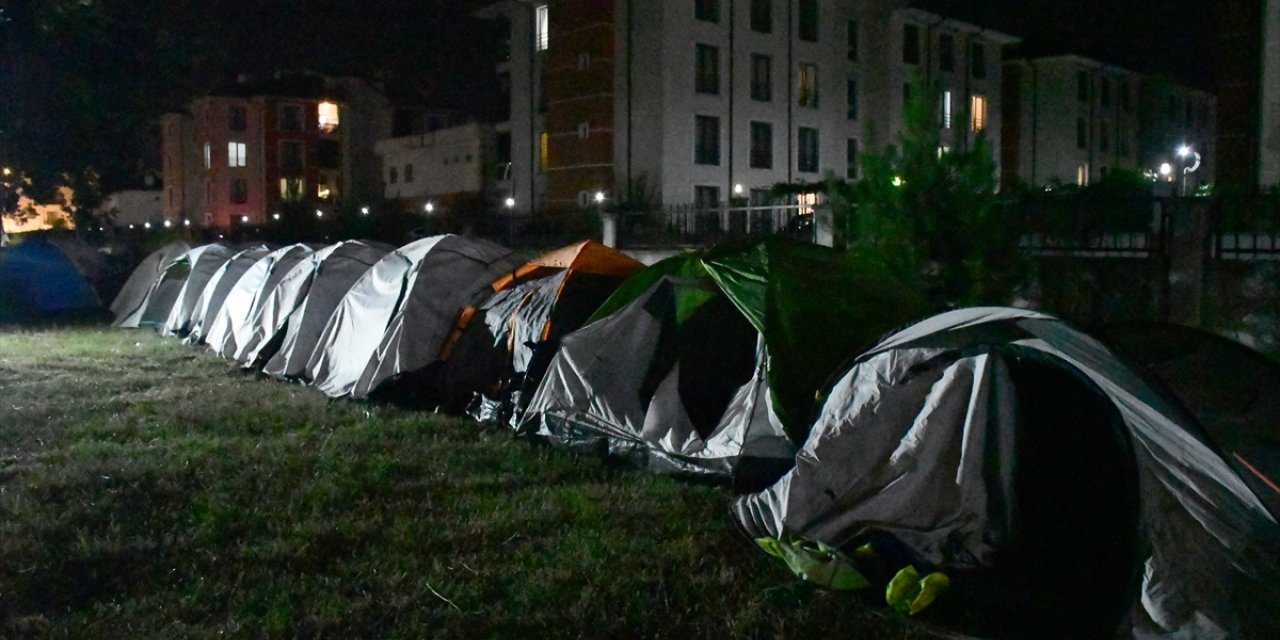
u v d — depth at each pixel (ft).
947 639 14.85
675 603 15.74
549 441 25.89
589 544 17.99
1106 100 147.43
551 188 116.26
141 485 21.77
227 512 19.72
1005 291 25.57
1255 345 27.58
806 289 22.13
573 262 29.73
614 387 25.25
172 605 15.46
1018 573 16.88
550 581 16.40
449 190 148.05
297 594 15.92
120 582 16.38
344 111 177.37
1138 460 15.72
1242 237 28.25
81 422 28.22
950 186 25.75
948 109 129.18
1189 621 14.10
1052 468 18.98
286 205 100.78
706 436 23.15
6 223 100.48
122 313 56.70
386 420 28.68
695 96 108.06
